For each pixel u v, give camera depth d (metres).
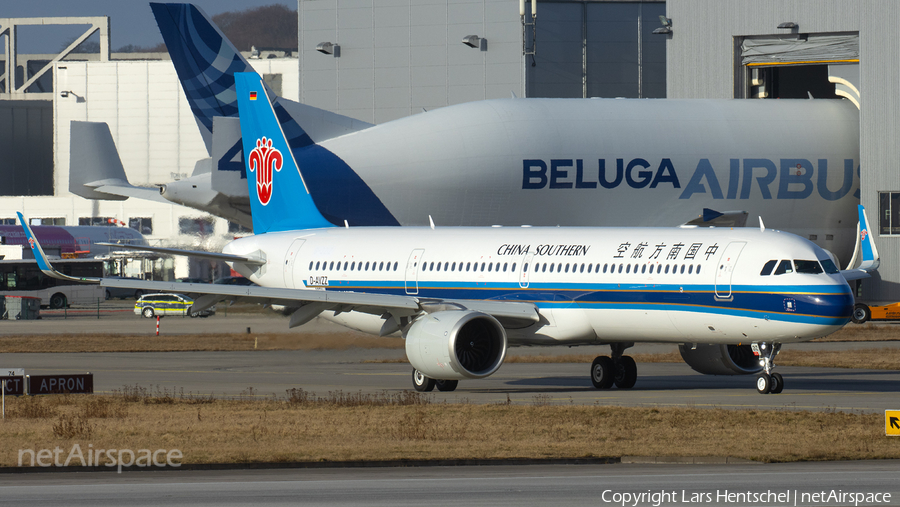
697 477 61.81
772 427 81.75
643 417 87.94
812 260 104.00
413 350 112.62
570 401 105.31
